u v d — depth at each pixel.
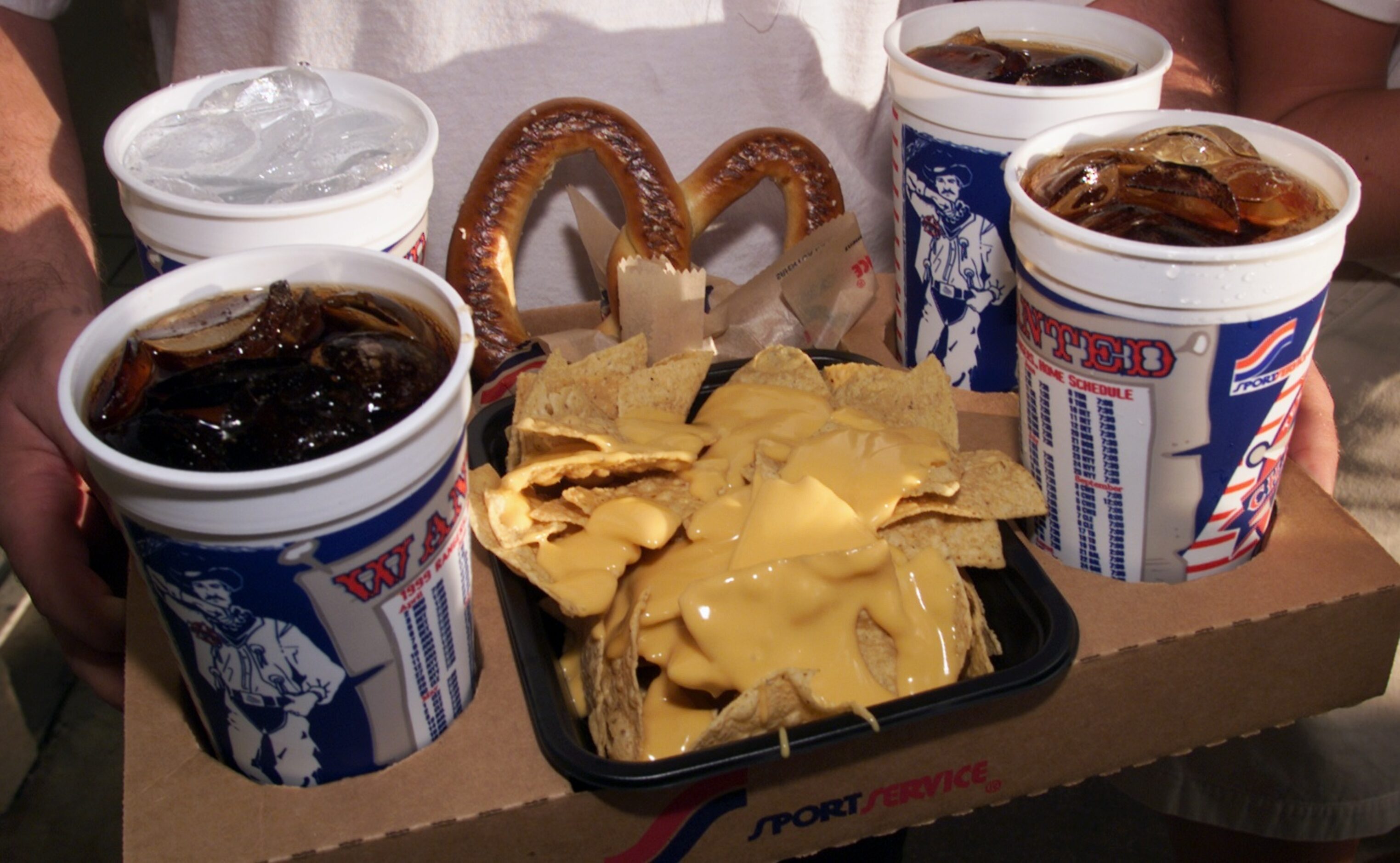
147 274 0.72
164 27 1.08
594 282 1.14
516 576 0.69
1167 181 0.61
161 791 0.58
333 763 0.57
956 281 0.82
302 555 0.47
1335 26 1.03
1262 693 0.72
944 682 0.64
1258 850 1.36
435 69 0.97
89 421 0.49
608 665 0.64
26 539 0.73
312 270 0.58
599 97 1.02
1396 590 0.70
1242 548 0.70
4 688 1.87
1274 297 0.57
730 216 1.13
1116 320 0.60
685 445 0.75
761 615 0.63
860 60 1.06
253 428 0.47
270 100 0.78
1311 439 0.88
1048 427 0.68
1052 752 0.68
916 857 1.62
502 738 0.62
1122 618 0.68
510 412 0.82
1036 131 0.73
